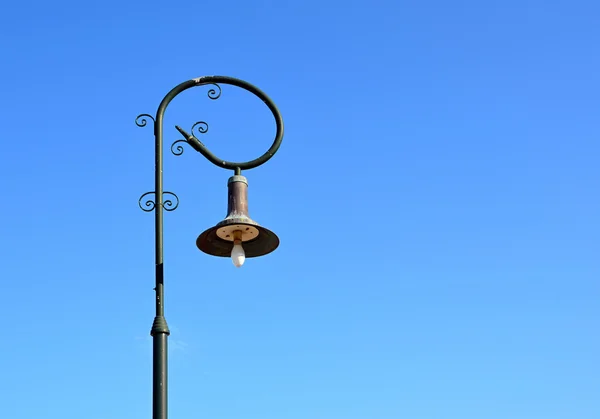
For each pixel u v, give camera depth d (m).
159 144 11.76
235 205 11.80
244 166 12.02
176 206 11.57
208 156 11.87
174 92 12.05
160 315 10.95
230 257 12.13
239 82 12.36
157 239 11.31
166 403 10.60
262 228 11.74
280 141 12.28
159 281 11.12
